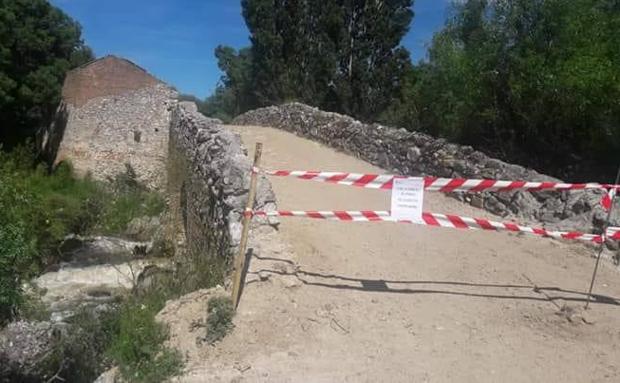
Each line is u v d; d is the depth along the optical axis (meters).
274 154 15.63
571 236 6.98
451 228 9.56
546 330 6.27
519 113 15.07
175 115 25.23
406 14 32.81
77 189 27.16
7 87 29.62
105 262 17.78
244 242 6.41
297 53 33.09
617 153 13.44
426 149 12.61
